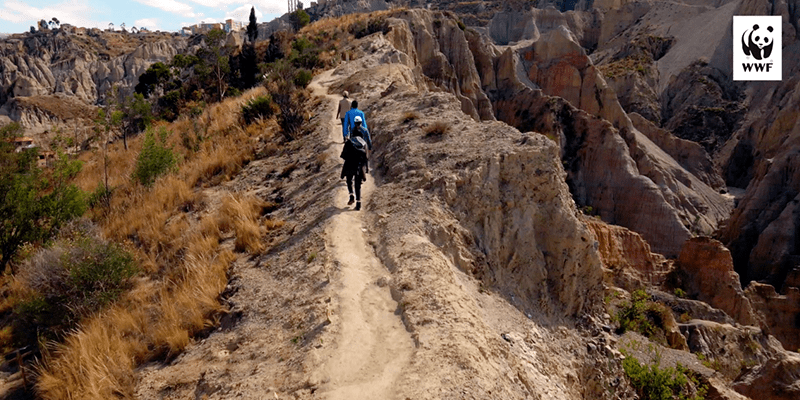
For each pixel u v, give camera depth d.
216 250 10.82
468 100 59.41
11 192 14.12
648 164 69.06
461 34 70.94
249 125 22.05
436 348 5.92
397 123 14.69
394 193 10.45
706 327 23.42
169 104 44.78
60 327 9.20
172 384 6.77
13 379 8.39
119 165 22.77
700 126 102.75
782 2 115.25
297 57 40.12
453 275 7.97
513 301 9.20
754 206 62.84
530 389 6.54
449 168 10.53
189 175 17.06
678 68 120.75
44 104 129.25
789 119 82.44
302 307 7.37
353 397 5.32
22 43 175.25
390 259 8.12
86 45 185.50
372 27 53.31
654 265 34.66
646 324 16.28
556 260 10.35
